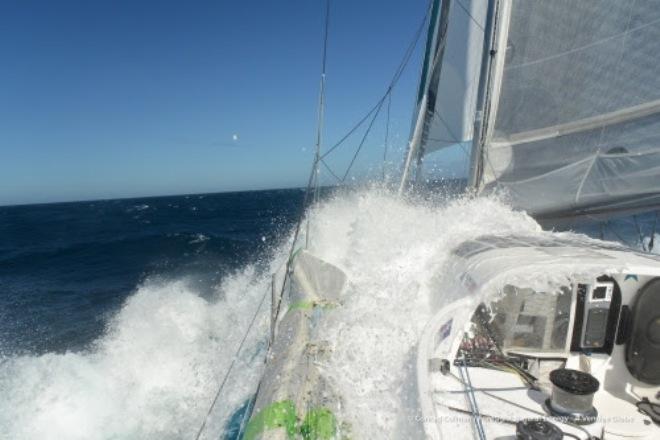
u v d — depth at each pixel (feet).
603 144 13.80
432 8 18.99
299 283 15.55
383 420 8.71
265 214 118.73
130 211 170.40
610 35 13.04
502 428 7.59
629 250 10.29
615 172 13.80
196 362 19.77
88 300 39.01
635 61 12.85
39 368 21.74
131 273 49.06
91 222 125.18
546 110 14.37
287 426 8.63
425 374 8.05
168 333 24.13
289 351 11.28
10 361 23.63
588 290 9.04
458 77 17.81
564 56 13.78
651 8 12.35
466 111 17.79
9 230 114.52
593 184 14.21
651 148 13.06
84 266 55.77
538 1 13.71
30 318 34.68
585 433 7.47
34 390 19.79
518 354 9.33
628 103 13.20
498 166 15.44
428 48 19.67
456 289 9.92
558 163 14.55
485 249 10.77
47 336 29.91
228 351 19.11
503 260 9.54
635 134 13.28
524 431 6.70
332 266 15.37
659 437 8.17
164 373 19.56
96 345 26.17
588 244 10.82
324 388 9.80
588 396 7.70
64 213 179.52
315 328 12.28
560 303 9.11
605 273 8.64
